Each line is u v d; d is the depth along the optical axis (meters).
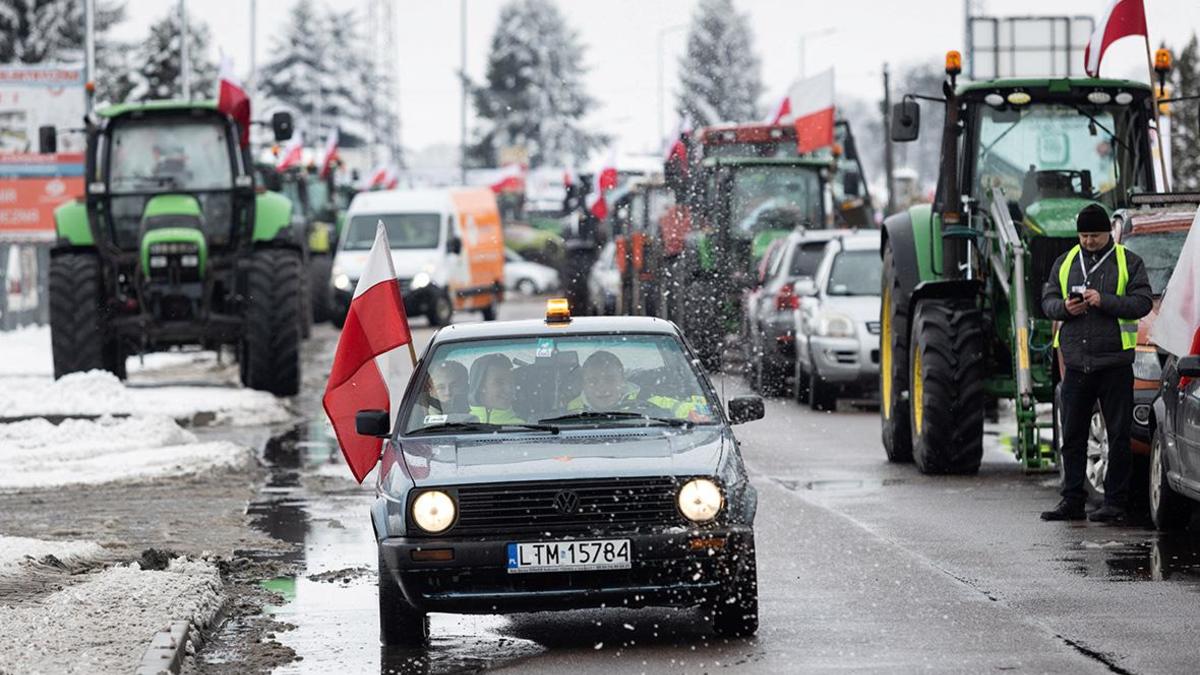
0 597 23.19
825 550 27.08
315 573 26.23
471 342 23.47
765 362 58.66
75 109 103.81
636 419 22.30
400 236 97.06
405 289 93.31
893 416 38.59
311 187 115.38
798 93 84.00
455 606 20.39
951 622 21.48
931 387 36.06
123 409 48.94
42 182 102.62
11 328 94.00
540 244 178.12
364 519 31.72
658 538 20.28
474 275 99.69
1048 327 35.81
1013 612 22.02
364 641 21.39
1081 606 22.31
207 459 39.19
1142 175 37.31
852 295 54.19
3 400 49.31
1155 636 20.42
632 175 85.69
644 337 23.47
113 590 22.98
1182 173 76.12
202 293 56.25
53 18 158.00
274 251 57.34
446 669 19.83
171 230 55.62
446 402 22.70
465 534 20.41
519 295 163.12
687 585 20.42
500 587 20.34
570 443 21.50
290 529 30.56
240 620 22.73
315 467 39.88
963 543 27.45
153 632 20.50
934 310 36.59
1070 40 69.88
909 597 23.17
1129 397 29.19
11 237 102.12
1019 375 34.44
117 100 160.38
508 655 20.52
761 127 84.44
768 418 50.88
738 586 20.70
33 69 103.56
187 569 25.23
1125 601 22.58
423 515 20.42
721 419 22.44
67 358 55.78
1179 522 28.16
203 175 57.66
